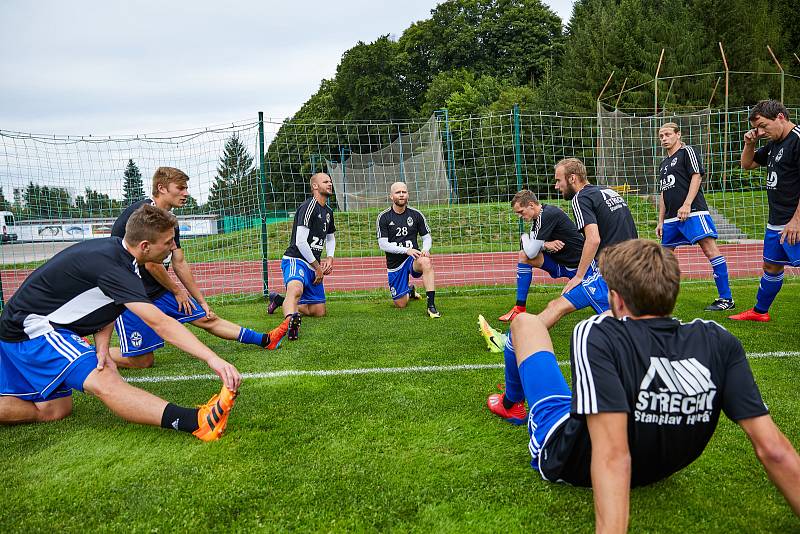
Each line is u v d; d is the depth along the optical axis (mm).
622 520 1388
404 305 6102
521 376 1979
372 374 3445
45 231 8641
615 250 1643
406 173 20016
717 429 2477
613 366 1479
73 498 1979
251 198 9227
